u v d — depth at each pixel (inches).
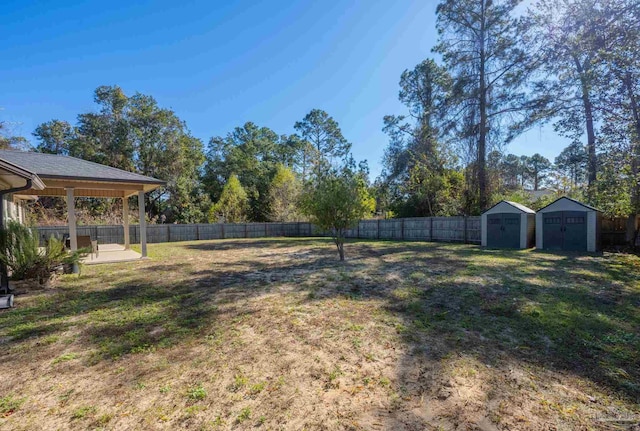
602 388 88.5
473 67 569.0
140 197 374.3
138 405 83.6
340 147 1326.3
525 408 79.6
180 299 190.7
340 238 346.9
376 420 76.2
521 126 513.0
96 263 335.9
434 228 580.4
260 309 167.6
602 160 339.9
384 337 127.6
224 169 1163.9
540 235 421.7
